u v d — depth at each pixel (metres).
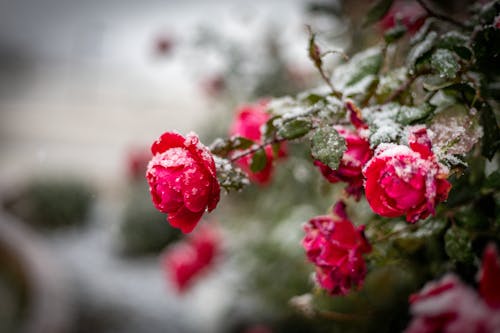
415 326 0.49
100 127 6.46
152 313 2.01
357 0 0.69
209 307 1.75
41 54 12.11
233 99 1.31
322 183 0.65
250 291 1.30
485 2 0.55
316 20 0.76
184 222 0.45
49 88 9.23
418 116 0.46
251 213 1.36
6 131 5.98
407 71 0.50
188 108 7.60
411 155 0.40
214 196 0.44
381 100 0.51
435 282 0.54
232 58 1.17
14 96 8.50
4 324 1.76
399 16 0.55
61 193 3.21
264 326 1.37
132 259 2.73
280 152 0.57
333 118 0.47
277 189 1.06
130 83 9.86
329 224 0.47
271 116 0.53
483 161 0.52
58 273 2.14
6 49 12.16
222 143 0.49
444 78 0.48
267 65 1.17
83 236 3.14
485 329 0.47
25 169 4.20
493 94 0.49
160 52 1.43
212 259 1.39
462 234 0.49
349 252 0.47
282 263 1.12
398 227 0.53
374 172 0.41
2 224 2.45
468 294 0.48
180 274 1.38
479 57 0.47
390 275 0.67
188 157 0.43
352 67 0.53
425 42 0.48
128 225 2.80
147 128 6.41
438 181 0.40
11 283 2.08
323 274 0.48
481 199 0.51
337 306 0.70
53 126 6.41
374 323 0.66
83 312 2.01
